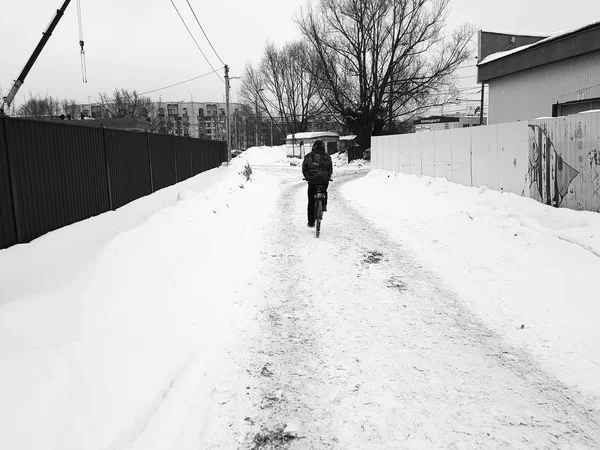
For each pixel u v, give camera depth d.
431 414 3.25
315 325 4.79
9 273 4.84
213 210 10.18
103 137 8.88
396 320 4.91
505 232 8.09
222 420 3.19
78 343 3.57
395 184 15.67
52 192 6.84
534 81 16.59
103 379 3.30
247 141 104.94
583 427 3.11
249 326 4.75
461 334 4.55
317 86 40.28
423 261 7.12
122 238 5.98
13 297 4.20
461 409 3.31
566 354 4.11
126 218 8.44
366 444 2.95
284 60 65.94
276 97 68.62
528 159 9.24
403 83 37.16
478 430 3.07
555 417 3.22
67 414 2.83
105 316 4.18
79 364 3.31
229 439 3.00
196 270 6.18
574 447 2.90
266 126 90.25
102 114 73.25
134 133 10.92
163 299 4.99
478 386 3.61
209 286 5.78
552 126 8.46
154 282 5.29
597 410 3.30
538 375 3.78
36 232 6.36
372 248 7.98
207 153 24.11
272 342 4.39
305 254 7.61
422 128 53.69
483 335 4.53
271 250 7.91
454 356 4.11
